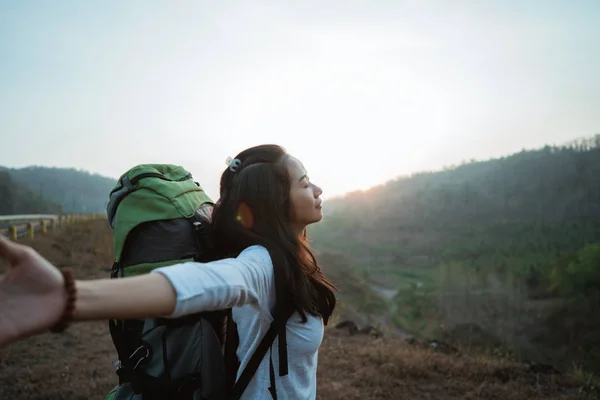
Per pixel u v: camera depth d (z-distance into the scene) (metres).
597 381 5.22
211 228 1.63
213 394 1.35
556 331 25.59
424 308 34.34
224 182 1.52
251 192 1.40
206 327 1.44
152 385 1.44
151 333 1.47
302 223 1.52
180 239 1.57
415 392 4.73
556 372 5.61
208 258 1.61
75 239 17.02
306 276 1.40
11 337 0.63
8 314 0.64
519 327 27.34
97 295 0.74
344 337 6.81
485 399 4.62
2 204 80.62
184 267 0.94
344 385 4.82
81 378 4.92
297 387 1.37
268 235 1.37
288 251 1.35
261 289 1.18
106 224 24.98
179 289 0.86
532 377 5.33
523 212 118.00
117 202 1.68
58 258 13.02
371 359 5.62
